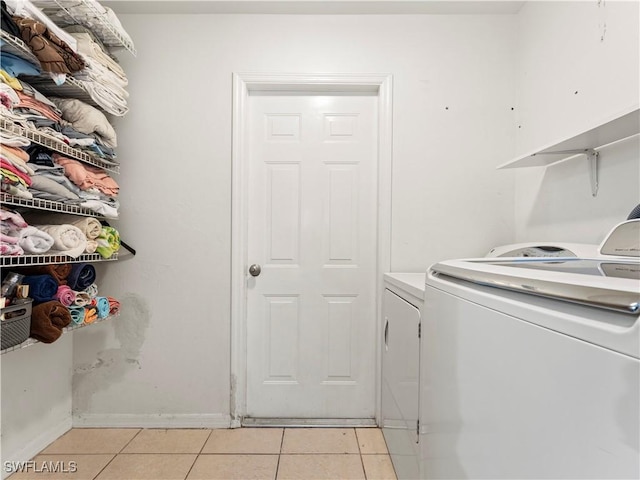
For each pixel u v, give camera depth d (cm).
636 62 114
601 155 130
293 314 196
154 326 186
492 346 61
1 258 110
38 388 161
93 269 157
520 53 183
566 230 148
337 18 187
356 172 196
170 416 185
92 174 152
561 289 46
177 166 185
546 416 47
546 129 162
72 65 129
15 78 116
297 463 154
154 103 185
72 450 163
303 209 195
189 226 186
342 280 196
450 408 79
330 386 195
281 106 195
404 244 188
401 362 135
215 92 186
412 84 188
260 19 186
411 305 121
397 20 188
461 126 188
